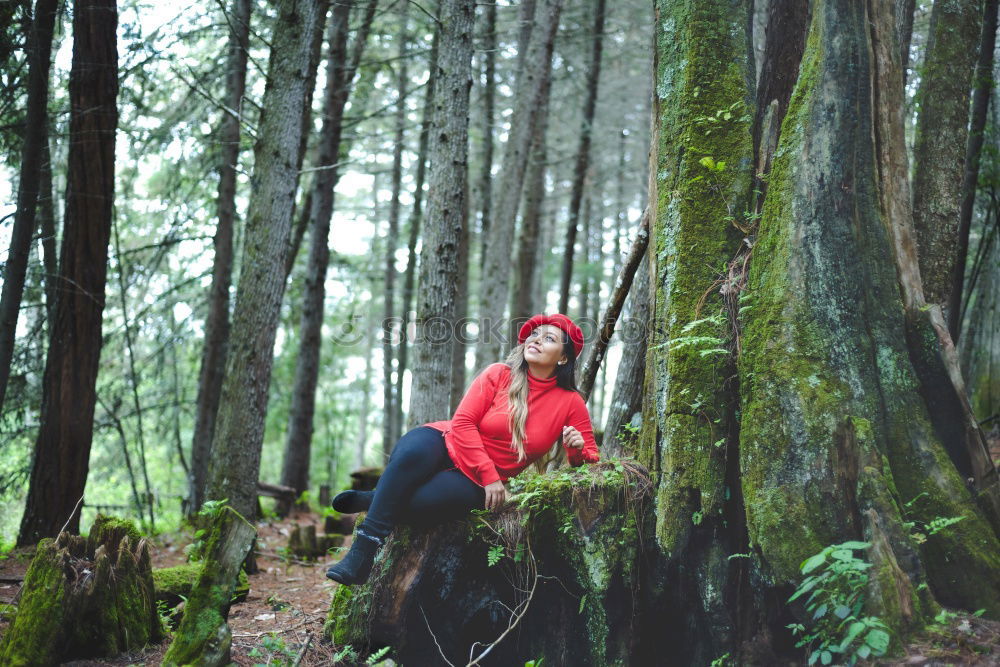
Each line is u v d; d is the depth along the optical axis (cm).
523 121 1073
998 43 702
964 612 339
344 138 1095
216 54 968
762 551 353
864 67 387
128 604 360
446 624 398
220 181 927
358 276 1579
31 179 571
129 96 817
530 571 387
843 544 318
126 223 966
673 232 416
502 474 385
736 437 387
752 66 423
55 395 607
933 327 382
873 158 391
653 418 404
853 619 311
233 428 632
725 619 372
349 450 2252
